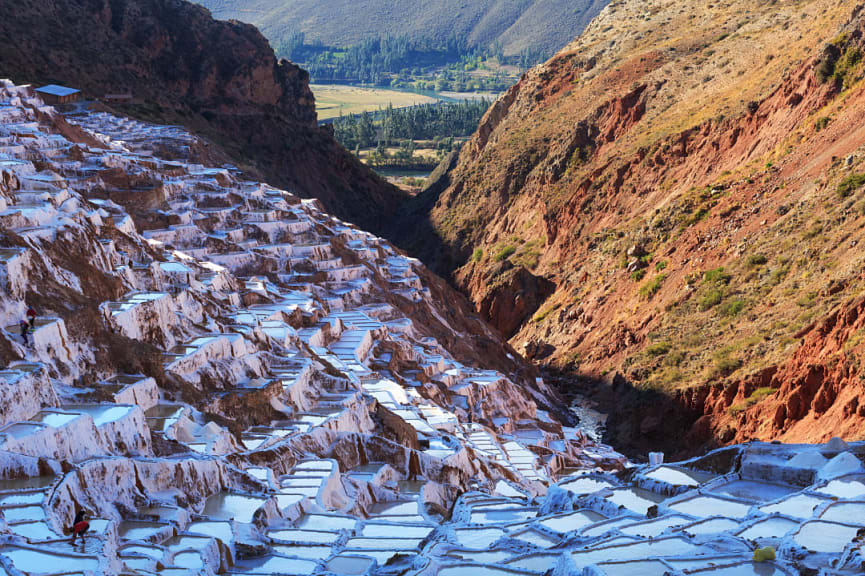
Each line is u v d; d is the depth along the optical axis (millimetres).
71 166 101500
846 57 128500
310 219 125750
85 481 38219
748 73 162500
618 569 29781
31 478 37531
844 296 91000
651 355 109312
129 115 198250
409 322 107938
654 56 193375
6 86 128625
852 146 114438
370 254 130625
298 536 42938
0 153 90750
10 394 40250
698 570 29219
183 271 70625
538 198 184375
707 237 125688
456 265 197125
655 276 127188
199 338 61469
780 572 28984
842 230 103062
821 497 36094
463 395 91938
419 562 33031
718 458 41750
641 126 171750
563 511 40156
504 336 154750
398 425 64438
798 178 120500
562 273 156875
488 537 39594
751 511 35125
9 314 46938
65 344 47938
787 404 81938
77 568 29703
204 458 45469
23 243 51375
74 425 40531
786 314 97125
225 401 55781
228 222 115062
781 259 109062
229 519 41531
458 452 62594
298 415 60500
